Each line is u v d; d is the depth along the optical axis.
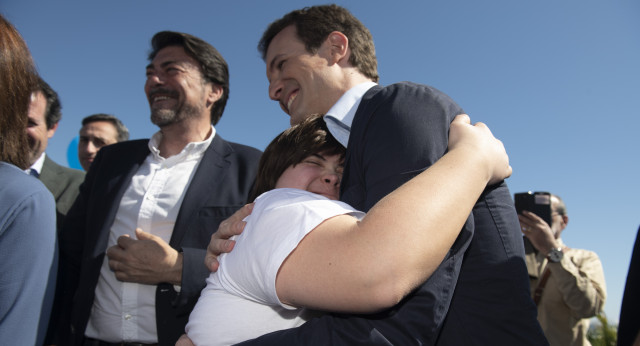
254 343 0.80
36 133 3.01
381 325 0.77
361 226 0.70
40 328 1.20
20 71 1.11
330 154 1.29
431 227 0.68
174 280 1.86
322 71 1.61
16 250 1.02
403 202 0.71
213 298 0.92
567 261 3.02
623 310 1.24
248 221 0.93
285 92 1.75
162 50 2.63
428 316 0.78
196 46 2.59
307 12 1.68
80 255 2.36
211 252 1.01
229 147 2.51
